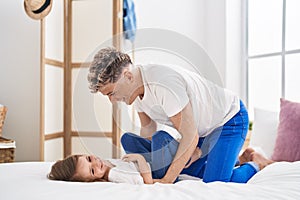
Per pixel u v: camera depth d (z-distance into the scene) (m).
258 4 3.79
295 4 3.39
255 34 3.83
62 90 3.33
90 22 3.27
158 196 1.29
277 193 1.36
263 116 3.04
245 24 3.88
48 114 3.10
